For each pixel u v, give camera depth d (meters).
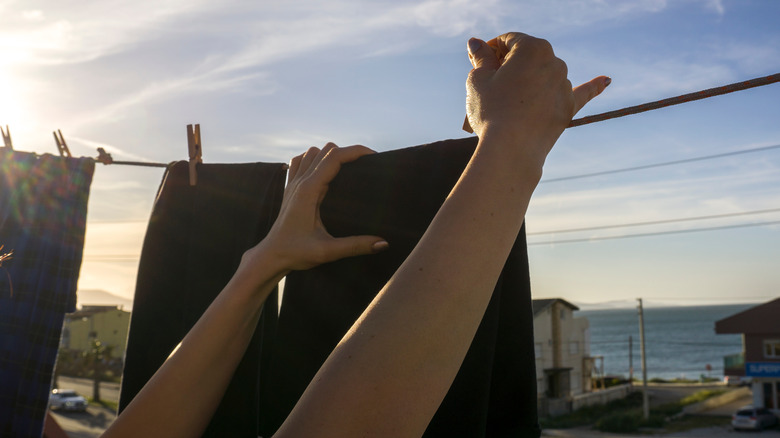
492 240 0.46
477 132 0.55
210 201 1.37
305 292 1.02
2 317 1.72
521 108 0.53
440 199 0.95
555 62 0.57
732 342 119.44
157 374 0.75
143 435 0.72
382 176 0.97
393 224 0.96
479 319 0.44
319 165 0.87
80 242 1.84
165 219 1.41
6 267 1.75
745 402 41.53
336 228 0.97
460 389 0.82
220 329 0.75
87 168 1.83
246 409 1.04
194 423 0.74
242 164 1.37
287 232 0.79
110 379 53.16
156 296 1.37
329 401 0.40
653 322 175.62
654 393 46.00
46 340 1.75
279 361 1.02
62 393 39.84
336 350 0.43
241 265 0.82
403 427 0.40
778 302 32.56
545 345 38.16
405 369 0.41
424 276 0.44
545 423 35.50
